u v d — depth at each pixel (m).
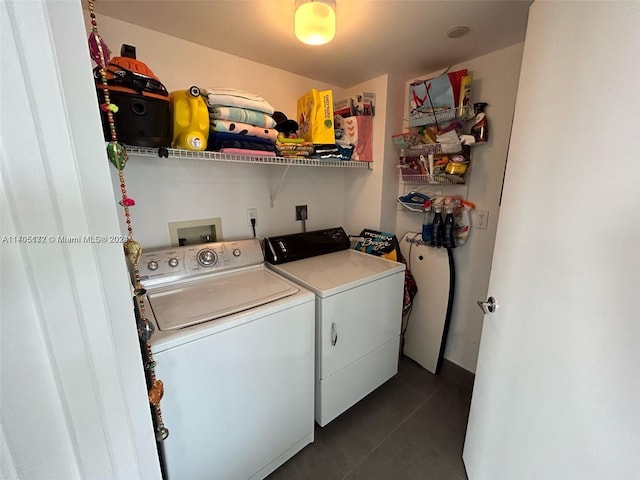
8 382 0.35
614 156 0.54
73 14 0.37
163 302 1.14
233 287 1.32
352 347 1.48
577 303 0.63
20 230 0.34
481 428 1.12
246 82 1.58
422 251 1.98
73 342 0.40
